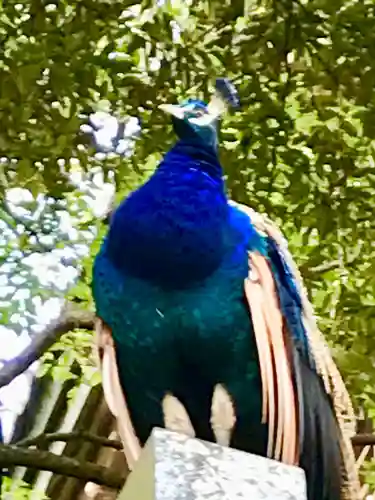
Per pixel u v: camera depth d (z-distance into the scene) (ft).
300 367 14.23
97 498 22.59
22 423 30.96
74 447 29.32
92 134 25.41
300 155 25.08
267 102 24.76
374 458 24.41
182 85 24.84
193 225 14.35
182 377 14.40
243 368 14.33
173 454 11.88
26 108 24.07
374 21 23.67
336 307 25.72
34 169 24.85
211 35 25.07
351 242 26.09
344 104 26.17
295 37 23.89
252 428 14.35
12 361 24.72
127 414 14.65
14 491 25.41
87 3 23.79
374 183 25.43
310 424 13.99
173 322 14.20
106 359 14.69
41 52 23.72
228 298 14.30
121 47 25.70
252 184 26.11
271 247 14.96
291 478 12.05
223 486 11.82
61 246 27.40
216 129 15.58
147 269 14.28
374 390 25.30
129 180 26.81
